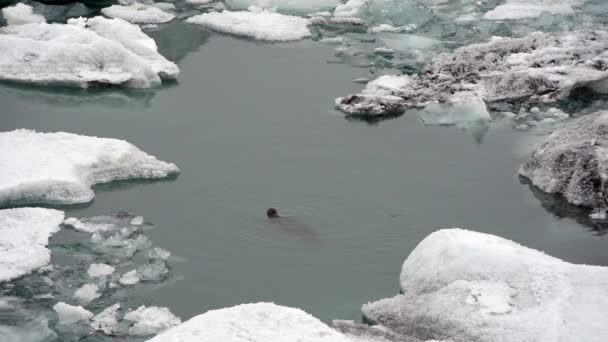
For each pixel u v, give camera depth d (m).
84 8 50.84
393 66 42.41
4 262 23.56
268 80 39.97
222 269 24.03
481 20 50.84
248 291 22.97
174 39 46.22
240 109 36.28
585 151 28.95
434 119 35.50
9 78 39.12
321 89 38.91
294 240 25.55
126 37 42.56
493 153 32.41
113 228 26.17
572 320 18.55
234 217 26.94
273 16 49.31
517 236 26.12
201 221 26.73
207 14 49.75
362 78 40.25
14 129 33.94
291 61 42.88
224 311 18.95
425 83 39.44
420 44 46.03
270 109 36.31
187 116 35.50
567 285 19.77
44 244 24.81
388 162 31.36
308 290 23.02
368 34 47.88
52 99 37.50
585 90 38.34
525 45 43.03
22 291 22.58
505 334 18.70
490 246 21.55
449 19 51.16
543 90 37.94
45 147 30.17
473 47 43.28
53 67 39.25
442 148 32.84
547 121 35.28
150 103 37.09
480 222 26.92
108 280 23.33
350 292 22.89
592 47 42.16
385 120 35.66
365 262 24.44
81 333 20.81
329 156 31.75
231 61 42.75
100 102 37.31
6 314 21.50
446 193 28.94
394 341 19.39
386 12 50.66
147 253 24.77
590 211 27.70
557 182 28.91
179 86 39.22
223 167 30.53
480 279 20.62
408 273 22.17
